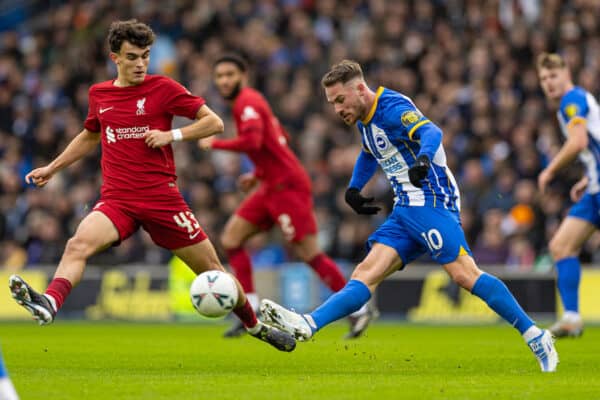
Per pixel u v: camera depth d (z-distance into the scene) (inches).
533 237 2301.9
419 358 1150.3
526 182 2381.9
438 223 943.0
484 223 2348.7
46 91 3075.8
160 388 783.7
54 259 2551.7
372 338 1588.3
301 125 2765.7
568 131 1418.6
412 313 2250.2
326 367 1018.7
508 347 1359.5
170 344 1411.2
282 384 814.5
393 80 2778.1
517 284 2208.4
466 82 2721.5
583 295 2186.3
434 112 2652.6
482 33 2908.5
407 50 2832.2
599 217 1482.5
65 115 2962.6
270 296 2305.6
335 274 1569.9
